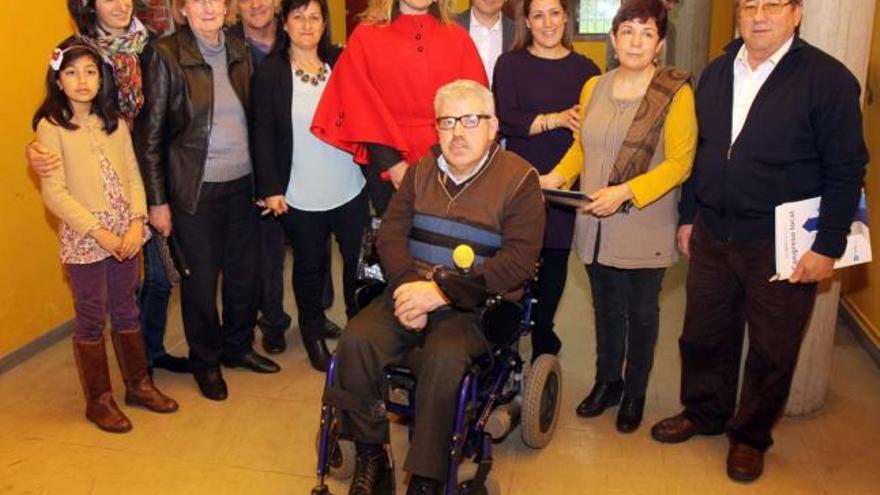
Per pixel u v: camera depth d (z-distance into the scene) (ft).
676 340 12.62
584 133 8.86
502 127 9.89
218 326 10.55
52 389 10.89
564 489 8.50
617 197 8.30
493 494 7.82
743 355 9.98
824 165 7.43
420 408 7.07
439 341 7.26
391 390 7.63
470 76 9.63
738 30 7.95
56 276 12.51
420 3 9.27
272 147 10.18
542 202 7.91
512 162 7.97
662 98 8.34
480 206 7.87
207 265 10.12
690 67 23.35
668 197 8.74
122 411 10.15
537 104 9.70
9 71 11.30
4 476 8.70
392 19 9.52
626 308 9.66
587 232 9.07
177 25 9.71
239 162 10.15
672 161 8.36
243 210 10.51
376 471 7.66
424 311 7.41
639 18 8.18
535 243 7.81
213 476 8.74
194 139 9.62
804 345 9.73
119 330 9.96
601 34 27.45
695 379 9.24
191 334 10.43
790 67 7.47
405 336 7.72
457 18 10.64
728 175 7.89
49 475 8.73
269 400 10.53
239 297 10.98
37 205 12.04
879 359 11.46
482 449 7.55
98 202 8.97
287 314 12.86
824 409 10.19
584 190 8.94
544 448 9.30
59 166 8.69
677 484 8.58
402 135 9.49
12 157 11.47
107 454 9.17
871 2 8.91
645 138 8.39
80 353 9.58
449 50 9.48
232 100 9.95
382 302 8.06
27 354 11.87
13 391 10.82
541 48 9.75
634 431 9.64
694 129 8.36
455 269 7.68
